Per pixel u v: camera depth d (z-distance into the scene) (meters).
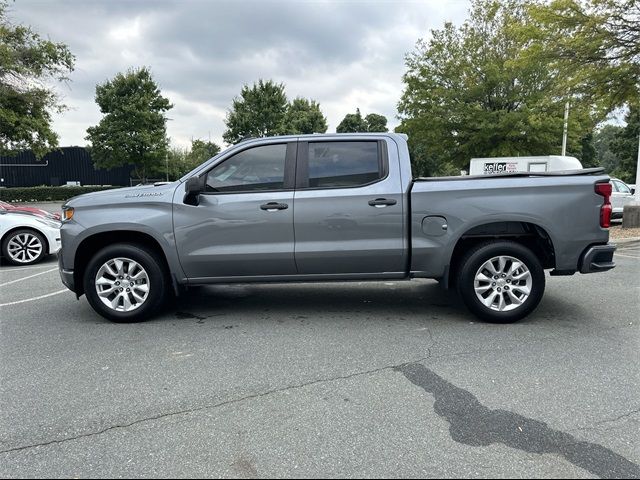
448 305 5.76
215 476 2.48
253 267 5.01
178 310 5.62
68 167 52.34
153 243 5.16
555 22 11.12
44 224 9.46
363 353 4.16
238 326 4.98
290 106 37.91
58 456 2.67
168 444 2.77
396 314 5.38
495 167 18.02
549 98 16.45
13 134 18.17
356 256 4.95
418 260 4.95
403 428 2.91
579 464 2.54
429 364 3.90
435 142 21.05
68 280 5.07
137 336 4.68
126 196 5.03
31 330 4.91
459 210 4.84
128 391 3.46
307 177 4.98
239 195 4.95
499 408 3.15
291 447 2.73
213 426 2.96
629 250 10.09
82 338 4.64
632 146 50.09
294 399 3.31
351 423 2.98
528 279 4.89
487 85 18.81
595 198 4.79
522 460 2.58
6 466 2.58
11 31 17.22
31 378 3.70
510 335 4.61
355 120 50.75
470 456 2.62
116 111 32.56
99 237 5.13
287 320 5.18
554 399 3.27
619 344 4.34
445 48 20.00
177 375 3.73
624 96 11.64
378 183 4.93
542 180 4.81
